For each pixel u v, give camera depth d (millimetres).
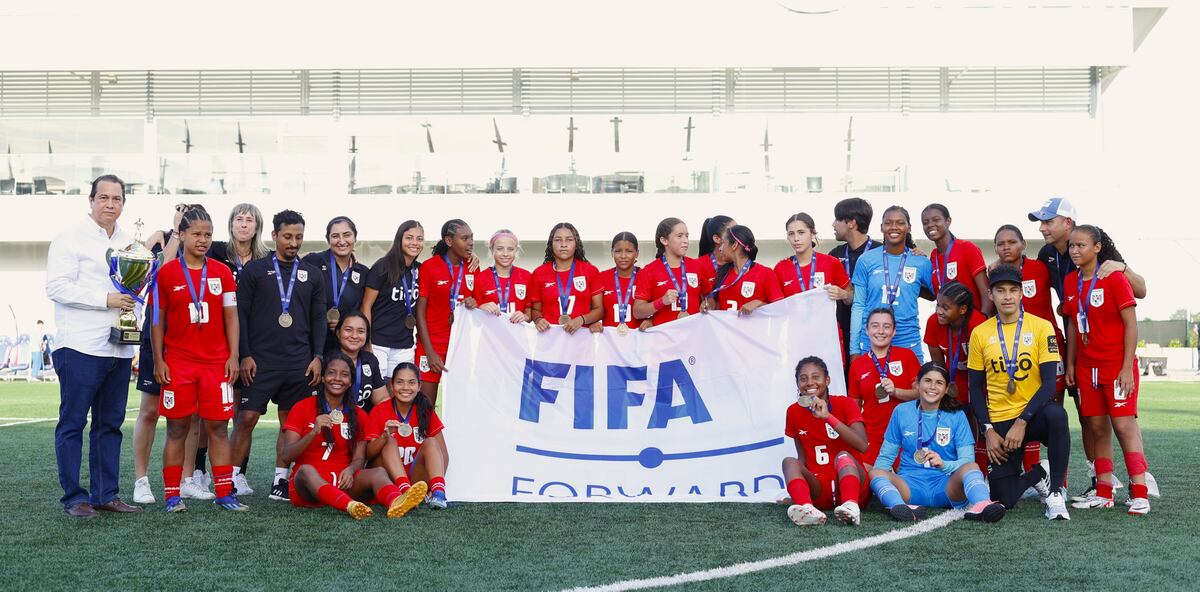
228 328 5648
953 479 5387
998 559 4320
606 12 23094
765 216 22828
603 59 23125
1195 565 4199
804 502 5141
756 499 5848
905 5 23031
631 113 23719
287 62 23031
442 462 5766
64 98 23656
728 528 5043
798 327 6336
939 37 22969
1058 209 6059
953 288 5863
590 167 22891
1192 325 28297
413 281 6688
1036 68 23406
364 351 5961
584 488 6035
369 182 22906
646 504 5773
